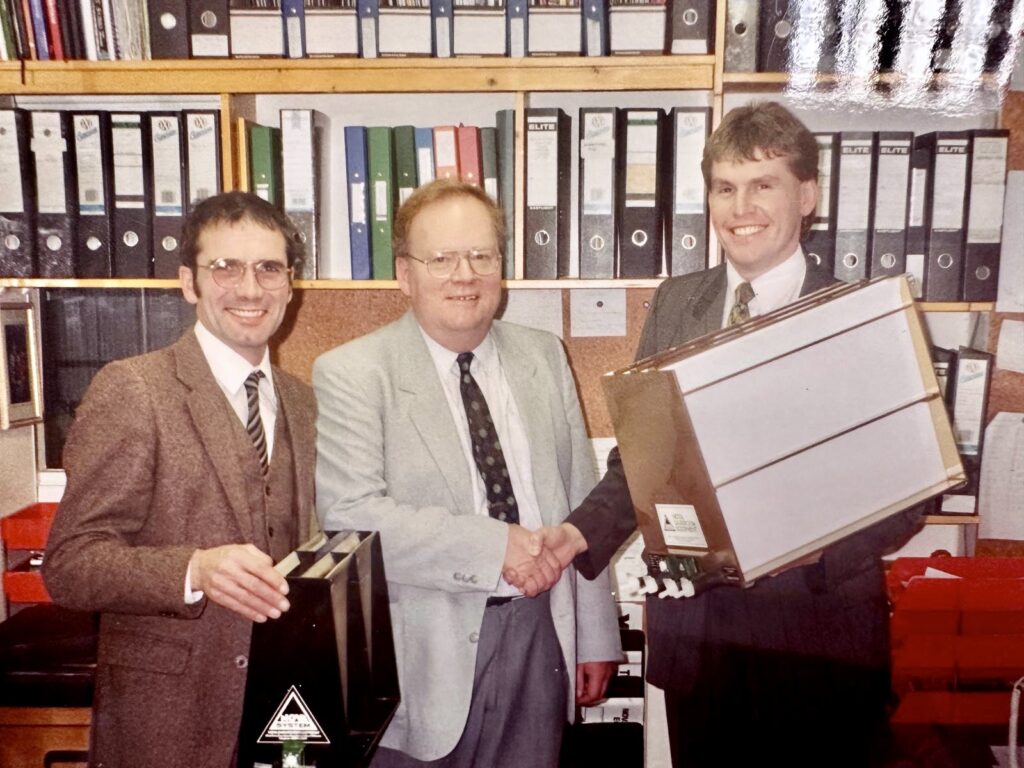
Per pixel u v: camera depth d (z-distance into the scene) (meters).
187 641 1.12
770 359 1.17
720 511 1.20
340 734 0.98
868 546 1.32
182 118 1.72
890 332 1.18
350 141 1.75
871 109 1.65
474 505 1.27
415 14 1.71
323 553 1.08
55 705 1.51
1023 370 1.74
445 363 1.32
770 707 1.44
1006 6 1.58
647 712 1.71
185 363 1.17
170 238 1.74
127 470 1.09
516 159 1.71
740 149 1.40
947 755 1.39
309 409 1.31
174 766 1.11
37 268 1.74
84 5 1.72
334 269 1.87
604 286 1.71
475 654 1.23
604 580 1.41
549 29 1.69
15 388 1.78
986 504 1.75
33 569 1.75
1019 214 1.69
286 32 1.72
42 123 1.71
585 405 1.96
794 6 1.63
